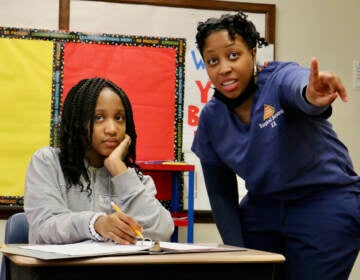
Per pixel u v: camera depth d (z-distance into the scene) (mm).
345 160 1506
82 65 2705
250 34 1412
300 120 1397
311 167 1431
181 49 2793
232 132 1524
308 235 1445
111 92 1391
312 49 2945
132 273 841
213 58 1417
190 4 2807
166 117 2760
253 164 1473
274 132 1414
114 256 851
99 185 1362
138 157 2717
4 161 2609
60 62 2686
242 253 959
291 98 1258
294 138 1409
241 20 1401
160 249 937
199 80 2805
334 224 1414
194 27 2818
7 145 2619
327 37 2967
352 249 1421
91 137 1359
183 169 2443
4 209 2572
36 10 2707
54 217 1194
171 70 2781
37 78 2668
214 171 1657
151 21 2791
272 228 1528
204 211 2744
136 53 2756
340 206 1420
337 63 2967
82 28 2738
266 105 1417
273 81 1406
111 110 1374
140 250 899
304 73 1233
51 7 2719
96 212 1231
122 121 1396
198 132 1652
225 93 1445
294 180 1438
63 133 1361
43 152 1371
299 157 1419
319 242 1426
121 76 2736
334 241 1411
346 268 1422
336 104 2949
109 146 1360
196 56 2811
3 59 2648
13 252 891
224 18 1402
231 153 1531
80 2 2740
